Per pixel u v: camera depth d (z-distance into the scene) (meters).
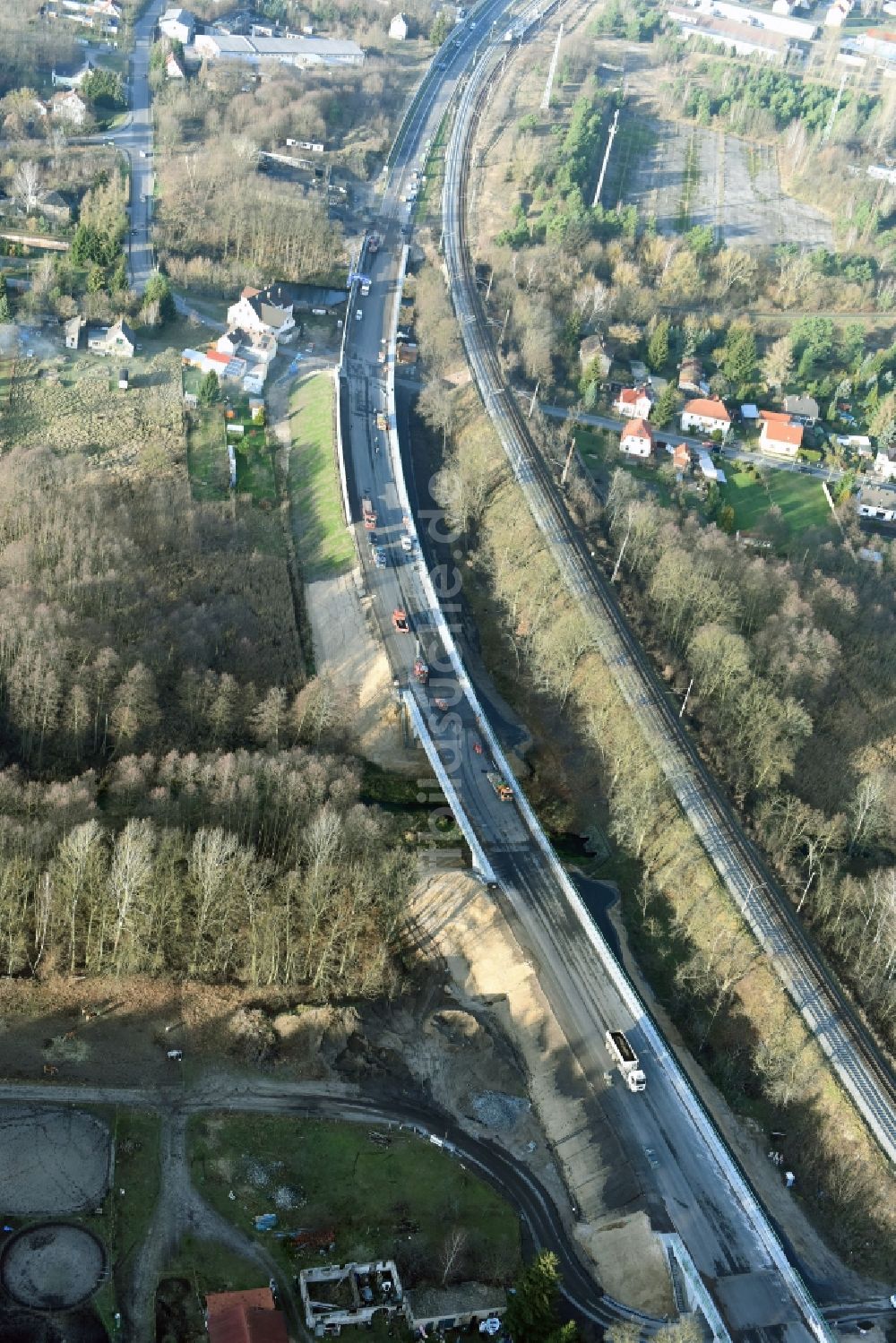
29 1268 184.12
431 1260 196.38
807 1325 196.50
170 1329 180.12
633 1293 199.00
